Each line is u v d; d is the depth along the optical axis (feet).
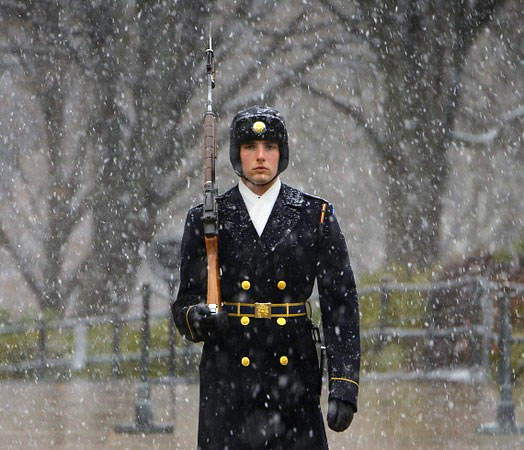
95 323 192.65
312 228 55.72
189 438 114.01
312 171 363.15
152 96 273.13
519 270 200.95
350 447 104.53
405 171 276.21
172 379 168.76
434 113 276.41
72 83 292.20
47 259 289.53
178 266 142.51
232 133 55.93
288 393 54.85
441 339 179.42
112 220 269.44
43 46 282.77
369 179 372.17
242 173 55.83
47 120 292.61
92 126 276.41
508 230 340.80
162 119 273.33
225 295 55.47
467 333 176.65
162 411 135.44
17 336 213.87
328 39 299.58
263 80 332.60
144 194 270.67
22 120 328.90
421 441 108.37
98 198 270.87
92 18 274.98
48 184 297.74
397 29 278.67
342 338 55.31
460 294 183.73
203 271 56.08
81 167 291.79
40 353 190.60
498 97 322.75
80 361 190.08
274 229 55.52
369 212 373.20
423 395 145.28
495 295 167.53
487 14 277.64
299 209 55.93
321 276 55.98
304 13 301.43
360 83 322.75
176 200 349.61
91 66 275.80
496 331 170.30
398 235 275.39
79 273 274.98
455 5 277.23
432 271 215.51
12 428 119.96
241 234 55.47
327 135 356.38
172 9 274.57
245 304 55.16
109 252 268.62
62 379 182.91
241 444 54.60
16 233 360.07
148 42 273.33
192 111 314.55
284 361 54.90
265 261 55.16
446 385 157.48
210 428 54.95
